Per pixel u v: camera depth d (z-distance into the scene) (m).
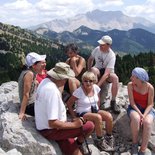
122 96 4.48
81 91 3.30
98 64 4.11
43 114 2.79
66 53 3.98
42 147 2.77
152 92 3.45
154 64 49.03
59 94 2.73
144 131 3.29
